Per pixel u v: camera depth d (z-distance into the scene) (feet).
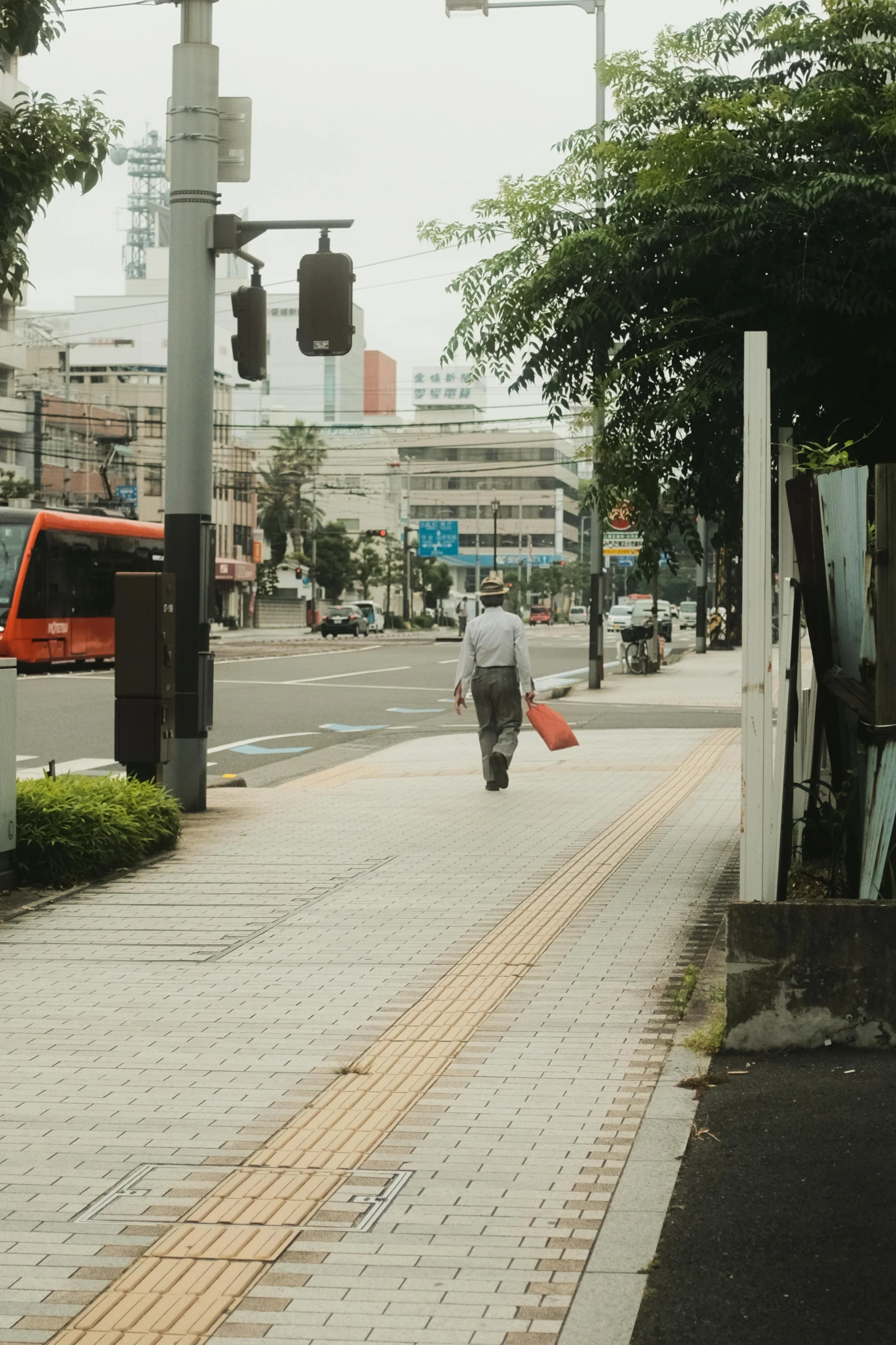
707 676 123.03
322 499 475.31
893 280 25.64
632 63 28.63
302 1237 13.17
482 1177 14.52
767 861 19.13
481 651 44.73
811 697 26.40
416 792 44.98
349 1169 14.83
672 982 21.91
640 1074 17.65
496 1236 13.12
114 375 361.71
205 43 38.68
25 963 23.65
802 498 21.48
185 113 38.70
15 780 29.76
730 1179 14.11
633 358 26.94
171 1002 21.29
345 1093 17.24
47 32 27.81
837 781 22.30
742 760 19.22
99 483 281.33
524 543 515.91
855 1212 13.20
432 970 22.86
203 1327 11.53
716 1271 12.23
